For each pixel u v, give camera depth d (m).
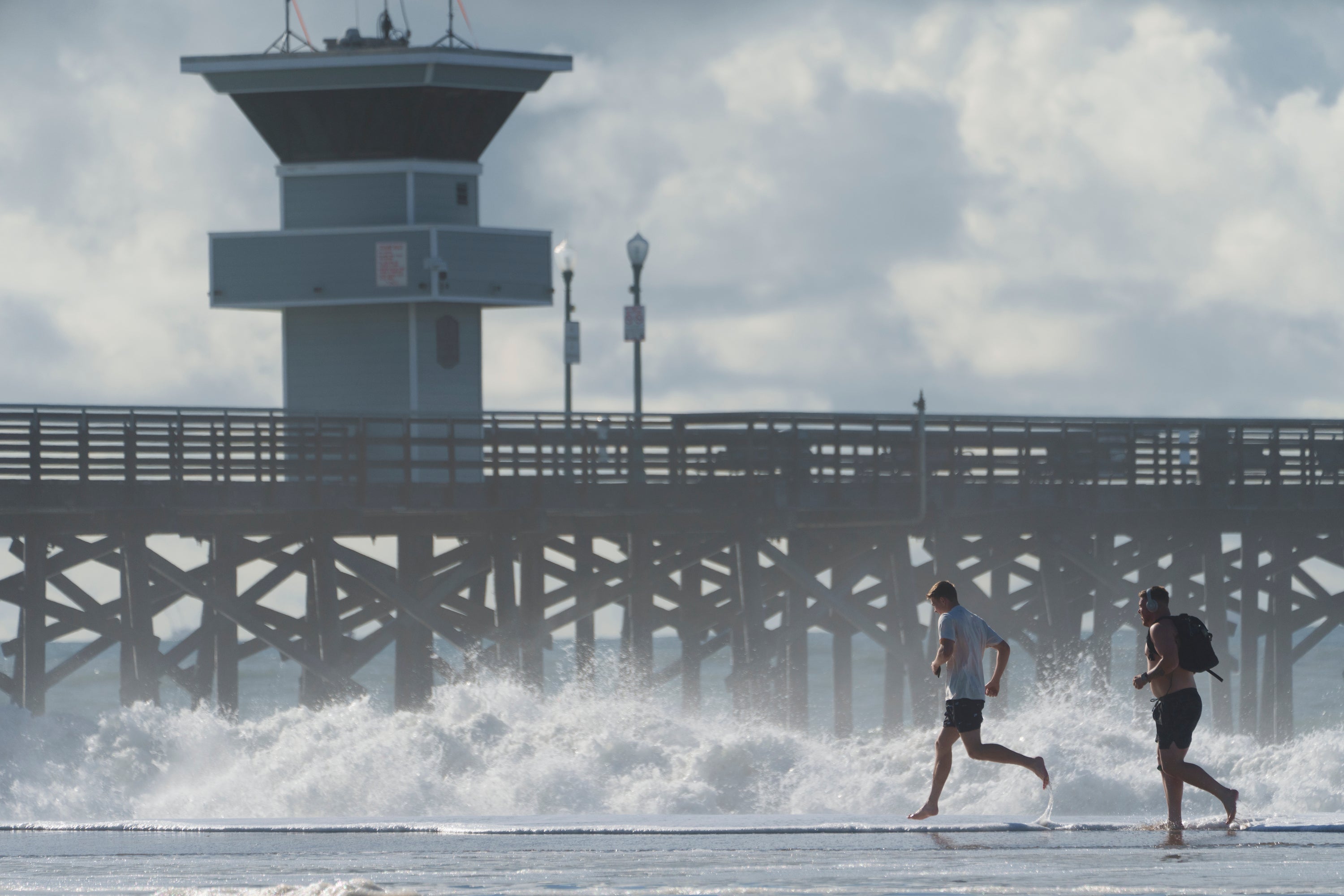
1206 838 35.50
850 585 129.50
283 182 148.38
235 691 118.38
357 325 147.38
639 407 123.38
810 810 66.69
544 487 119.38
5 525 111.38
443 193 148.50
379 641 120.62
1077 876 26.50
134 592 111.56
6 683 112.50
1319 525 143.38
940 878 26.44
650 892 24.28
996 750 41.59
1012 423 131.50
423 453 145.75
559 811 66.25
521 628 123.38
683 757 68.88
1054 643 133.50
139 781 75.56
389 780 68.00
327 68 143.25
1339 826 38.09
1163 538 141.00
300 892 22.95
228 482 112.50
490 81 146.12
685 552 127.00
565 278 125.88
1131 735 69.31
